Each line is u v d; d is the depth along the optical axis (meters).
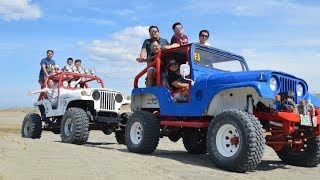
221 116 6.11
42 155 6.18
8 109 42.25
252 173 5.91
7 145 7.20
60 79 11.41
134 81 8.39
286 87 6.45
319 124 6.57
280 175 5.89
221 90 6.45
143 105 8.30
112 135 15.05
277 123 6.33
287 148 7.08
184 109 7.18
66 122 10.05
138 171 5.31
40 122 11.93
